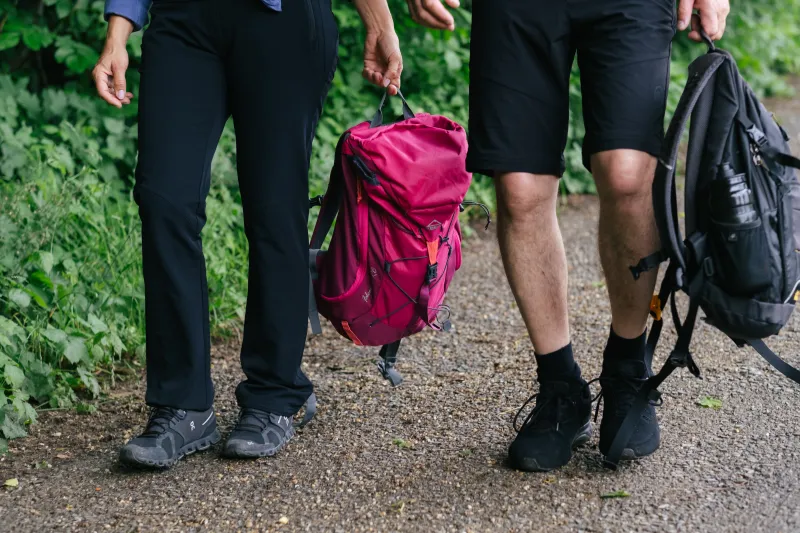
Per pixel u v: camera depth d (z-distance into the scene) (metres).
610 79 2.68
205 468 3.09
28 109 5.46
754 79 11.75
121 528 2.71
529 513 2.68
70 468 3.14
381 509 2.75
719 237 2.57
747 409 3.38
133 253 4.59
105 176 5.34
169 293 3.00
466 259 5.93
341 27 6.89
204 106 2.99
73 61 5.60
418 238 3.10
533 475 2.91
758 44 12.04
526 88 2.74
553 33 2.70
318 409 3.58
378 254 3.12
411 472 2.98
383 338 3.28
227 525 2.70
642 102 2.67
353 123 6.61
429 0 3.16
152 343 3.07
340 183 3.26
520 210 2.81
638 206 2.71
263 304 3.14
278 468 3.07
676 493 2.76
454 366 4.05
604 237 2.81
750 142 2.60
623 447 2.84
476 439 3.22
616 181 2.68
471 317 4.80
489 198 7.00
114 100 3.10
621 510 2.67
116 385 3.96
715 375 3.73
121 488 2.97
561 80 2.76
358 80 6.84
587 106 2.77
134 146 5.55
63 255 4.30
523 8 2.72
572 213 7.06
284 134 3.04
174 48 2.99
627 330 2.91
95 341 3.90
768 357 2.67
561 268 2.90
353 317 3.21
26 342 3.81
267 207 3.07
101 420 3.58
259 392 3.21
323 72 3.08
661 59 2.69
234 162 5.61
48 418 3.59
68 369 3.98
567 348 2.96
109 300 4.27
